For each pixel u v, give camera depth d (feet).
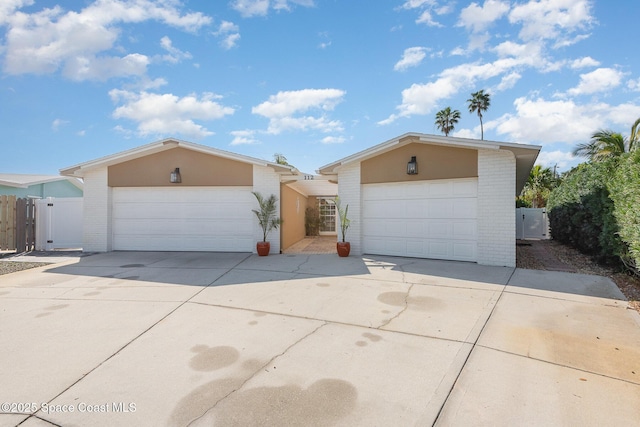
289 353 11.41
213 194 35.91
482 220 27.58
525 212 54.29
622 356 11.04
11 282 21.93
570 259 30.35
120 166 36.29
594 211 26.21
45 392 8.98
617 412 8.05
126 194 36.70
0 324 14.12
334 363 10.68
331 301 17.44
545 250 37.14
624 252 21.15
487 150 27.37
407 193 31.55
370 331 13.38
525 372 10.04
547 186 78.07
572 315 15.08
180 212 36.19
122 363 10.66
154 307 16.49
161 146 34.86
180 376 9.85
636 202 17.22
